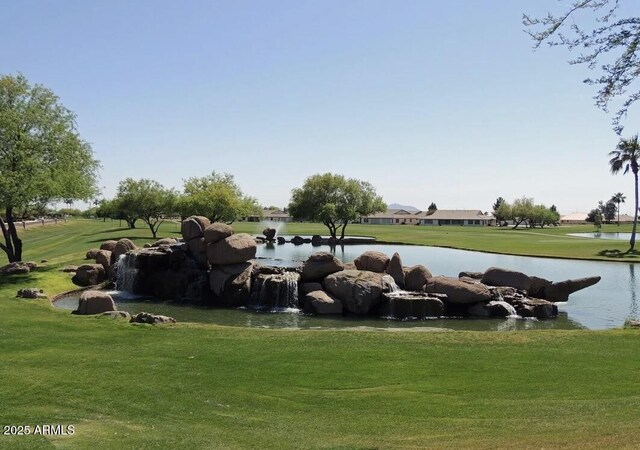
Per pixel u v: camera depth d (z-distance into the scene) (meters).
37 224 90.00
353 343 16.53
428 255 60.34
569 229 150.12
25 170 32.62
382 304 26.91
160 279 31.08
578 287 30.53
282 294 28.41
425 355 15.06
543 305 26.89
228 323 24.23
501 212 181.38
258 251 64.06
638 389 12.08
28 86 34.66
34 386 11.99
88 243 60.12
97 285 33.06
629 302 31.23
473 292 27.38
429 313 26.34
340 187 88.75
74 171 36.00
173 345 16.06
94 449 8.71
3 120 32.16
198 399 11.45
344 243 80.19
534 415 10.41
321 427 9.94
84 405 10.95
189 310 27.31
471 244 74.75
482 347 16.09
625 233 127.38
